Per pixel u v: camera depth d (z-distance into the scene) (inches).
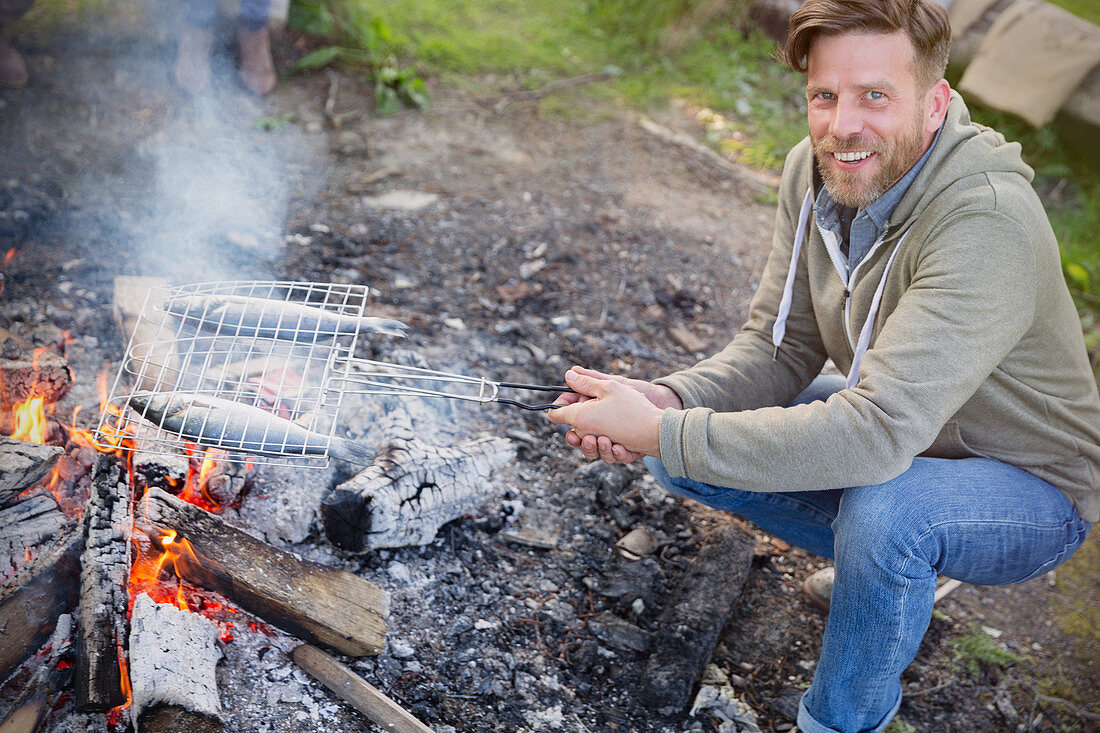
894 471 66.9
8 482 76.0
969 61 214.4
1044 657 100.1
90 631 68.5
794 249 83.4
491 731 79.5
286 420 77.1
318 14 202.8
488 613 90.7
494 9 241.9
